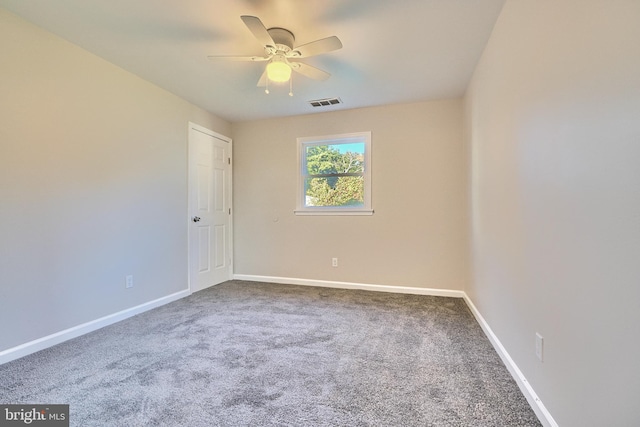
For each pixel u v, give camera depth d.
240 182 4.44
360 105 3.80
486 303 2.44
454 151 3.59
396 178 3.79
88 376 1.80
